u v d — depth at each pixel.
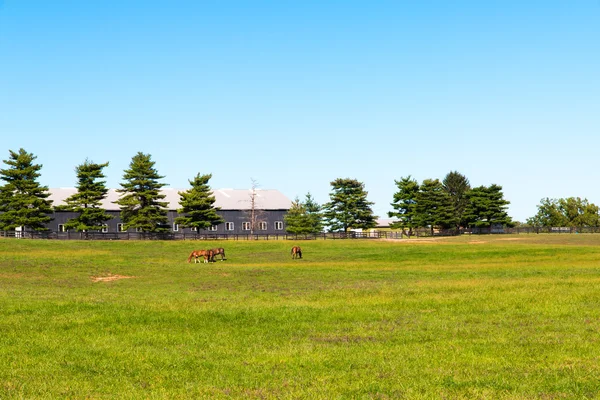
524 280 32.06
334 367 14.97
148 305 24.61
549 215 160.00
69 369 14.98
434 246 68.81
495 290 27.83
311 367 14.98
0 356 16.31
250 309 23.33
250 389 13.12
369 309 23.27
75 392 13.08
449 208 123.25
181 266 46.50
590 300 24.23
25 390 13.20
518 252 56.94
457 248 64.44
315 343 17.70
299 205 117.69
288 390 12.99
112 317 21.69
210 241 81.00
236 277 38.75
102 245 72.69
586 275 34.25
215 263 52.72
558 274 35.50
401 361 15.39
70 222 91.69
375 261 54.50
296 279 36.72
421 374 14.14
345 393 12.70
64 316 21.98
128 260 54.28
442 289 28.77
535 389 12.73
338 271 41.41
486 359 15.38
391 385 13.23
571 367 14.35
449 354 16.03
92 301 25.97
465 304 23.92
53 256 54.53
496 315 21.53
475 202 130.25
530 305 23.25
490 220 130.62
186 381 13.95
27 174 90.25
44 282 37.38
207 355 16.38
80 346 17.50
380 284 32.12
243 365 15.26
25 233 88.88
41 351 16.91
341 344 17.55
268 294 28.91
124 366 15.30
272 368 14.94
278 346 17.36
